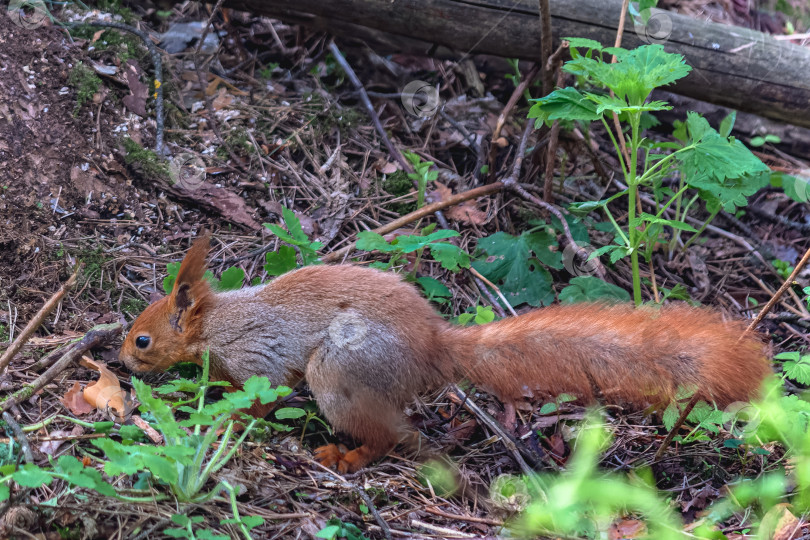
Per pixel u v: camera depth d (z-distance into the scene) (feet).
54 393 23.67
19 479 16.21
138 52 36.04
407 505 21.98
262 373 23.95
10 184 29.40
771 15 44.06
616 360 23.44
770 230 37.29
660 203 37.42
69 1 36.27
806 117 36.14
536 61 36.06
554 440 25.44
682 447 24.98
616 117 30.94
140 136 33.53
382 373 22.77
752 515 21.54
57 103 32.07
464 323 27.68
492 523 21.26
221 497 19.93
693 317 24.02
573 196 36.91
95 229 30.32
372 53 40.57
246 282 30.07
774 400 22.31
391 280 24.54
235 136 35.24
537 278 31.89
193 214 32.58
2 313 26.25
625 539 19.80
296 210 33.86
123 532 18.07
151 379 26.04
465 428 25.62
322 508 20.98
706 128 27.63
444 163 37.68
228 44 39.60
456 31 35.17
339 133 37.35
